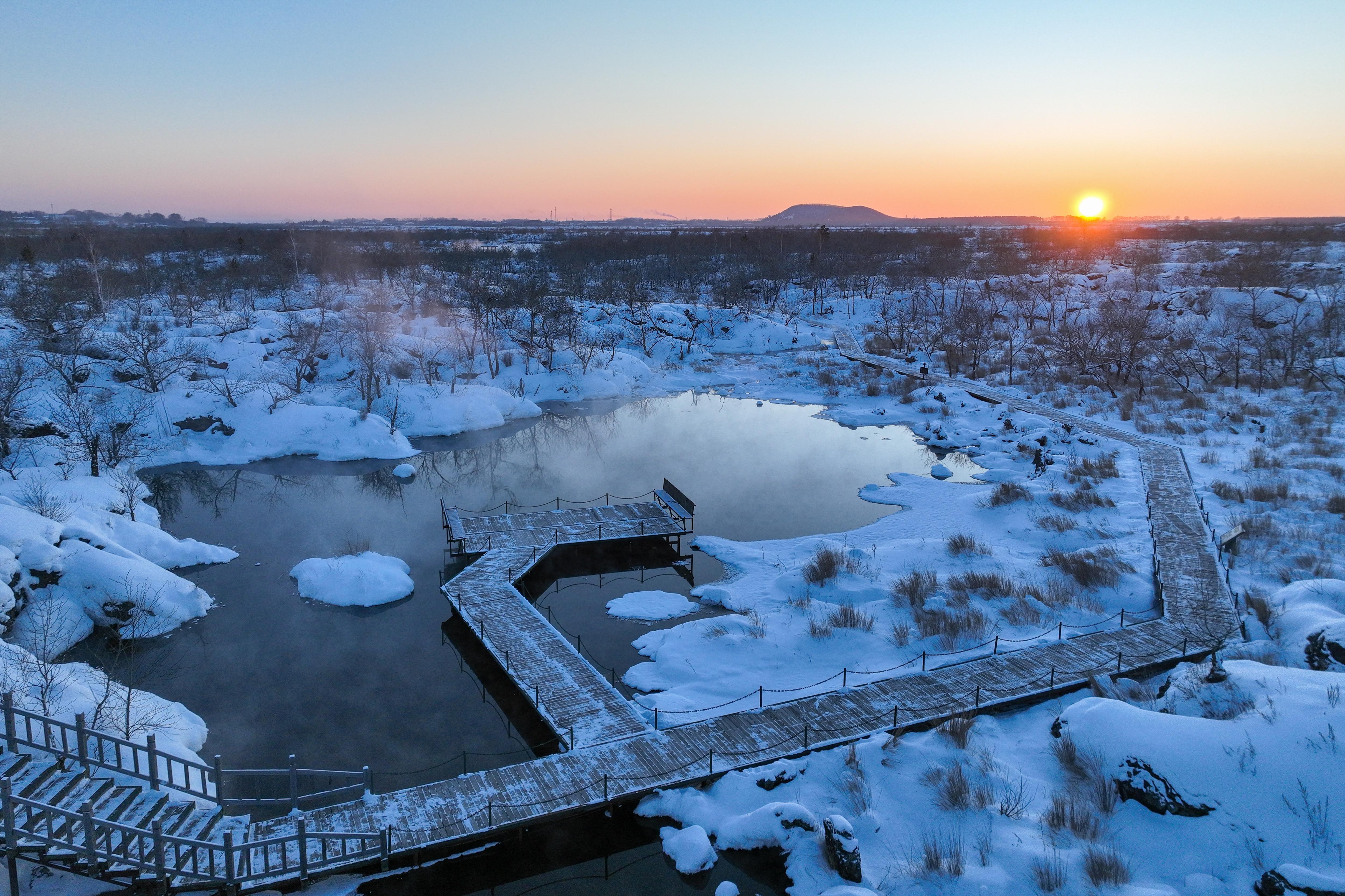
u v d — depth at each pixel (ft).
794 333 248.52
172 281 252.01
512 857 51.42
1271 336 184.85
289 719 65.41
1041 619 74.49
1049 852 44.16
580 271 321.52
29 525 79.51
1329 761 43.68
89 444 111.24
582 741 58.03
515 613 77.30
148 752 48.24
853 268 346.33
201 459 138.72
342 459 141.59
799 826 49.24
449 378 185.78
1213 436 132.98
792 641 73.41
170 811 48.55
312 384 176.86
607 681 68.59
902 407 173.37
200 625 81.35
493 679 72.08
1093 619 74.43
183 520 111.04
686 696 65.62
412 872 49.21
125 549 86.33
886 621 76.18
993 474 127.85
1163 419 145.38
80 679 63.46
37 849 42.32
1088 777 50.19
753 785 53.26
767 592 85.46
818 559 87.61
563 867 51.21
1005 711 61.67
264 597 87.51
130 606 78.28
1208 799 44.39
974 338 223.71
